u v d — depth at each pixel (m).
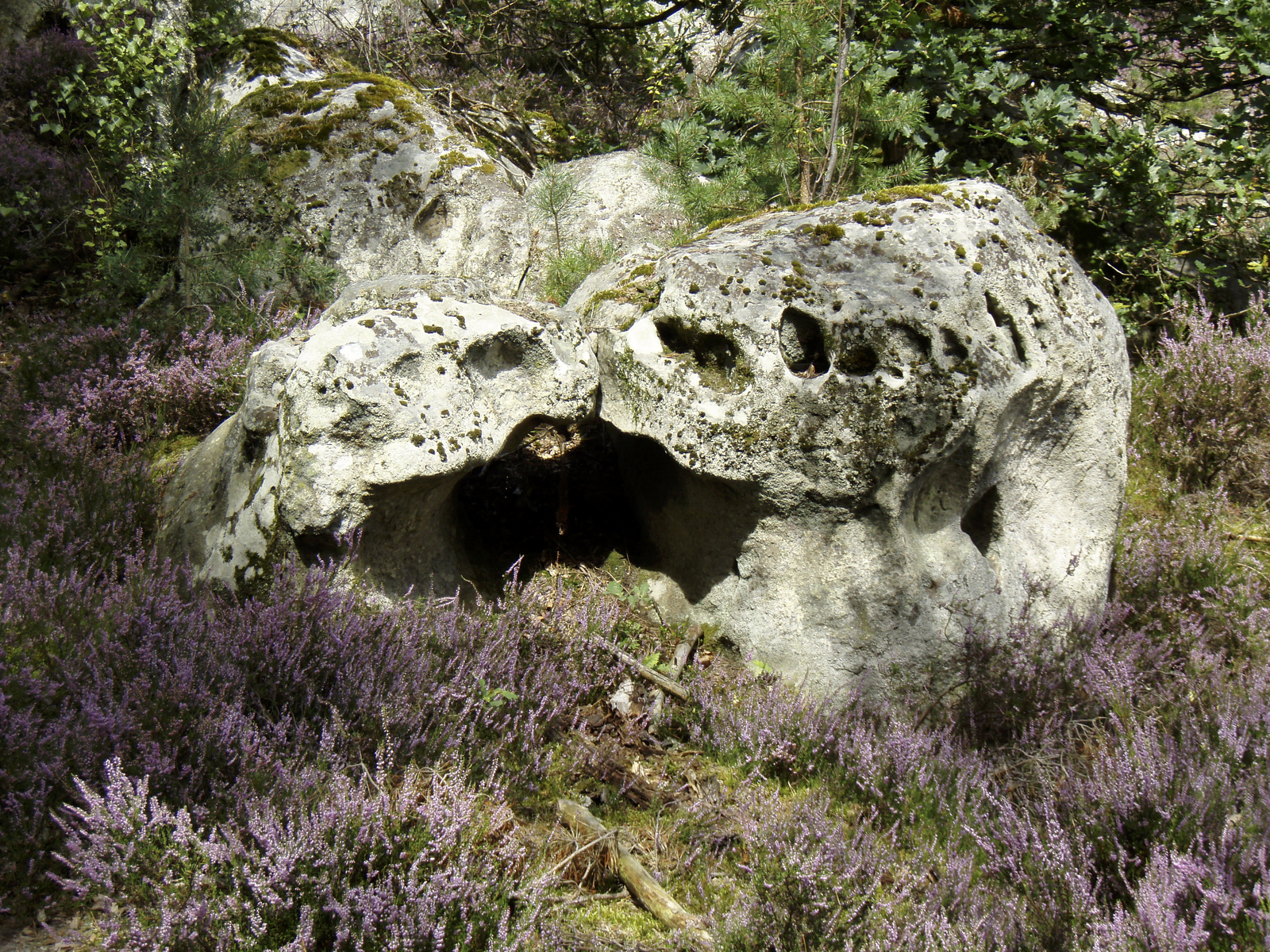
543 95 8.46
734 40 7.66
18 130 6.62
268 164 5.93
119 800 2.20
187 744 2.55
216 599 3.16
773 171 4.92
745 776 3.09
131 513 3.82
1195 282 5.81
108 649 2.76
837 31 5.06
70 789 2.38
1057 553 3.69
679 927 2.49
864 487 3.25
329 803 2.35
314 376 3.07
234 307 5.35
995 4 5.64
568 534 3.95
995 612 3.46
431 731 2.83
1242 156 5.60
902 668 3.40
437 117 6.24
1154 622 3.85
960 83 5.50
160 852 2.24
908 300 3.20
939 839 2.92
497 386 3.32
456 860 2.36
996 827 2.88
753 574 3.49
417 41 8.35
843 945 2.35
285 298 5.74
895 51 5.51
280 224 5.88
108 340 4.93
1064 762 3.17
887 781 3.05
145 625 2.90
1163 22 5.82
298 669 2.82
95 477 4.00
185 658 2.78
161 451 4.49
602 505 4.06
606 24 8.10
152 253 5.60
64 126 6.84
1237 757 2.92
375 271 5.83
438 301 3.30
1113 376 3.72
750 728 3.12
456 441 3.14
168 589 3.20
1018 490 3.63
